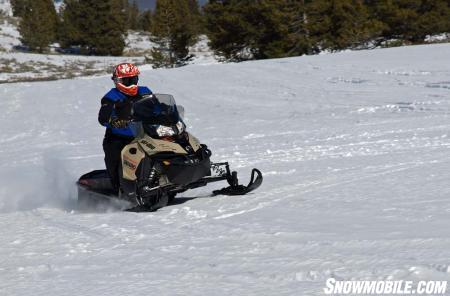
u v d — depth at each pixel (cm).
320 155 3562
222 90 7956
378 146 3716
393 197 2228
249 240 1733
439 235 1576
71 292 1371
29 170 4088
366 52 10762
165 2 18688
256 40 16562
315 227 1831
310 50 16425
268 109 6456
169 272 1466
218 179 2531
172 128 2480
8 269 1617
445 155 3198
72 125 6519
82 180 2798
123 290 1351
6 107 7744
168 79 9194
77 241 1906
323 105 6291
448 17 17138
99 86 8956
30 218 2423
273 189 2602
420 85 6788
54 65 19025
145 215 2300
